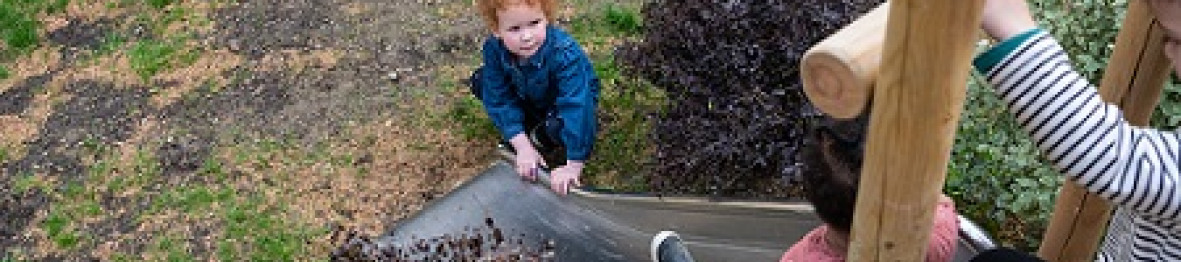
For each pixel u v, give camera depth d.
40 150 4.20
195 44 4.70
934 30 1.15
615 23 4.50
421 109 4.20
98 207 3.88
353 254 3.11
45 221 3.85
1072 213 2.35
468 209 3.55
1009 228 3.29
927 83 1.20
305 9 4.84
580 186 3.50
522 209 3.51
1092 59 2.98
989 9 1.26
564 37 3.42
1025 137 3.09
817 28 3.14
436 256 3.06
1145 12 1.92
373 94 4.30
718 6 3.30
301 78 4.44
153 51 4.66
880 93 1.26
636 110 3.91
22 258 3.72
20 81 4.60
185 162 4.05
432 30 4.63
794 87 3.16
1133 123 2.09
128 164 4.07
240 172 3.98
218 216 3.79
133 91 4.46
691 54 3.35
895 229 1.41
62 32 4.85
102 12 4.94
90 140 4.22
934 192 1.37
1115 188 1.25
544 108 3.65
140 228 3.78
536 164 3.57
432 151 4.00
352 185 3.88
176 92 4.43
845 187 1.57
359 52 4.55
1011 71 1.25
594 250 3.30
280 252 3.62
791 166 3.02
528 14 3.22
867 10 3.18
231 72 4.52
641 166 3.78
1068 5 3.16
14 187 4.02
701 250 3.12
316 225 3.72
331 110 4.25
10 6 4.98
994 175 3.18
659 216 3.29
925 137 1.27
